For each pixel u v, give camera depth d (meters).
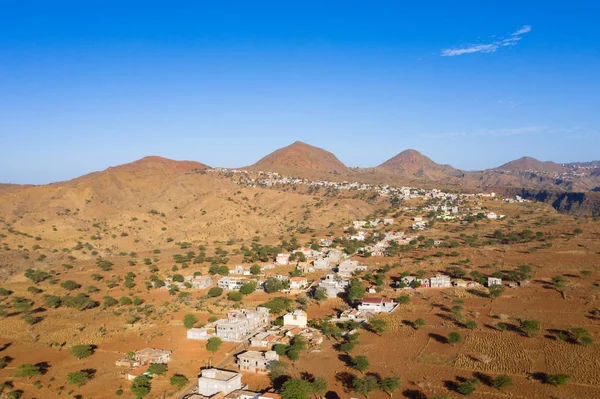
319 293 149.88
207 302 150.88
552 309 125.00
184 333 123.56
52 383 97.31
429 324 120.75
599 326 111.19
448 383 89.75
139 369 101.38
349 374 95.50
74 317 142.12
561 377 86.38
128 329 129.75
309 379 93.62
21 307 150.38
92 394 91.81
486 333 112.19
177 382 92.75
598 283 142.25
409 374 94.44
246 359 100.75
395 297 146.38
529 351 100.81
